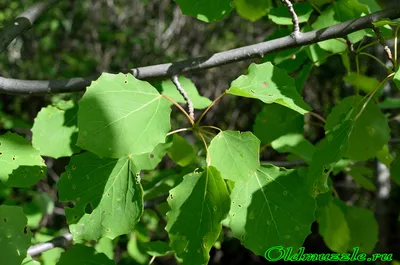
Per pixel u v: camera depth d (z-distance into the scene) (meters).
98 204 0.46
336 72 1.82
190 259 0.44
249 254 2.03
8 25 0.53
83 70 2.02
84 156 0.47
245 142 0.45
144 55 2.14
